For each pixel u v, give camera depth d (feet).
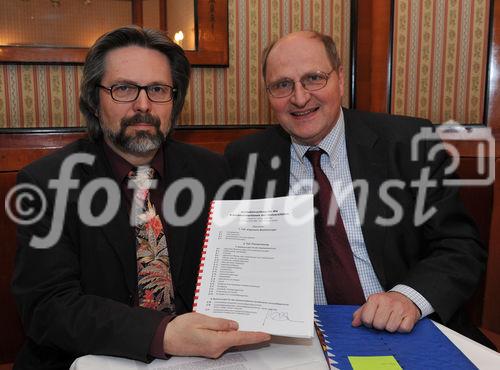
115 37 4.09
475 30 7.40
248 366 2.87
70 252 3.94
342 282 4.56
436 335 3.27
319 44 4.85
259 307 3.04
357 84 8.14
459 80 7.59
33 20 6.64
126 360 3.04
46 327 3.43
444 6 7.47
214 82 7.66
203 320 3.01
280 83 4.86
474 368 2.79
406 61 7.68
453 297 3.93
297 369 2.83
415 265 4.56
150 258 4.13
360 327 3.40
